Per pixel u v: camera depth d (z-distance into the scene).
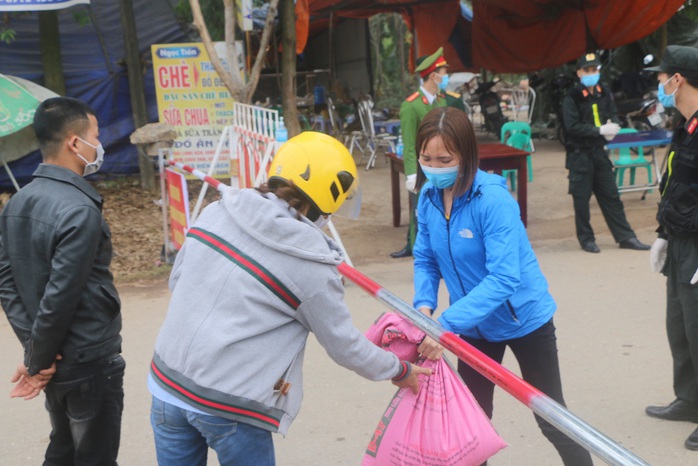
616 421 3.90
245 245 2.12
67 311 2.49
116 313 2.73
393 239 8.19
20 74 10.55
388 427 2.54
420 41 15.33
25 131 9.74
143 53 11.03
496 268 2.63
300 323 2.17
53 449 2.89
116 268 7.35
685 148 3.42
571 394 4.23
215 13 11.11
